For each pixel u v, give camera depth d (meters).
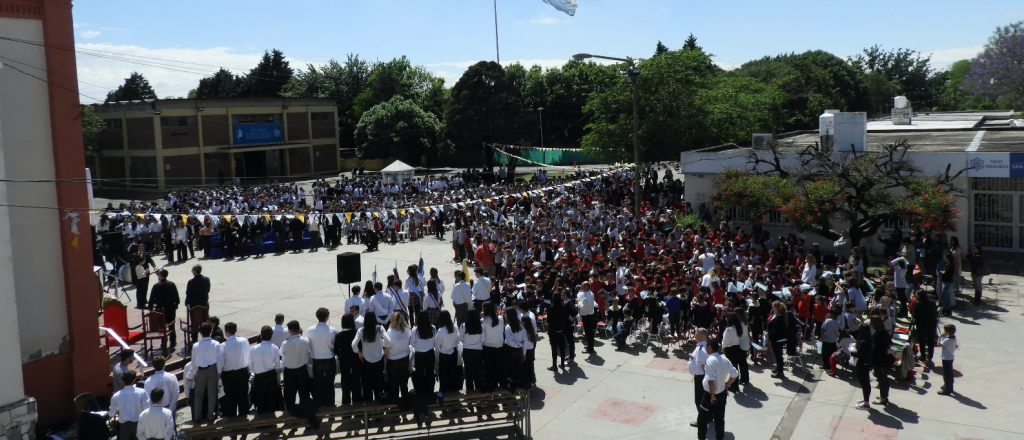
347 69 89.38
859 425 11.06
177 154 53.59
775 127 45.59
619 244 20.62
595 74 48.44
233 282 22.30
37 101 11.16
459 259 25.22
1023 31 44.31
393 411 10.48
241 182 58.94
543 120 82.94
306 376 10.59
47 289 11.37
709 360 10.27
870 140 31.84
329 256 26.91
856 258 17.77
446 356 10.98
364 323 10.59
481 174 52.62
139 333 14.45
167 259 26.28
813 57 81.56
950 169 22.81
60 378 11.52
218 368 10.36
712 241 21.05
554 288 13.84
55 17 11.25
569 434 10.98
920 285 17.31
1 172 9.74
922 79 100.12
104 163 55.22
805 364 13.92
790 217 21.59
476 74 62.12
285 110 61.97
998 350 14.39
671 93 38.31
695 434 10.89
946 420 11.15
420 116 70.38
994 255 23.14
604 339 15.86
